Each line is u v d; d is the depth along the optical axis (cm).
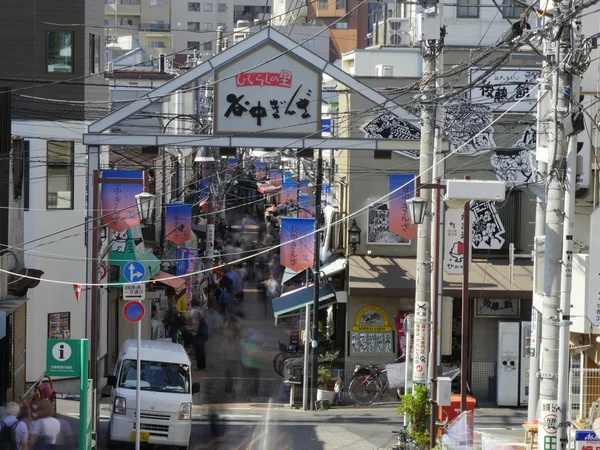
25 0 4903
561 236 2247
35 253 4612
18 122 4762
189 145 3650
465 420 2991
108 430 3606
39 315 4600
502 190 2786
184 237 5288
